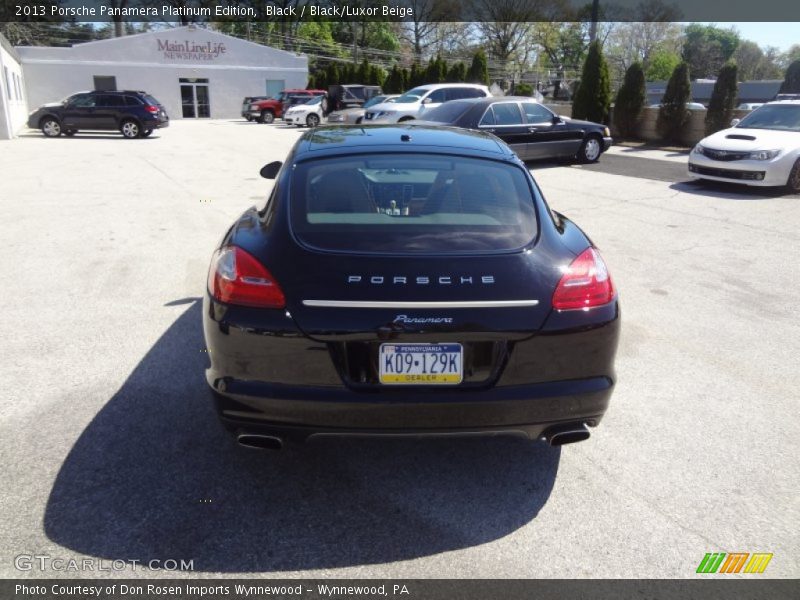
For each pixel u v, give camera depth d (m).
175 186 10.66
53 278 5.51
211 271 2.67
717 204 9.60
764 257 6.70
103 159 14.67
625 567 2.30
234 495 2.65
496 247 2.54
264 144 19.17
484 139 3.57
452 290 2.34
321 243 2.50
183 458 2.90
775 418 3.41
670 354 4.23
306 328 2.31
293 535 2.43
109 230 7.31
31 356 3.95
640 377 3.88
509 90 49.28
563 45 65.81
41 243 6.68
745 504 2.68
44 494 2.61
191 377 3.70
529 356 2.40
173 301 4.99
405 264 2.40
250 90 40.59
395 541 2.41
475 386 2.39
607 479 2.83
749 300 5.36
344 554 2.33
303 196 2.79
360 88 28.33
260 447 2.49
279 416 2.38
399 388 2.36
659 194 10.41
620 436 3.20
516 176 3.09
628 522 2.54
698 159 10.91
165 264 5.99
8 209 8.42
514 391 2.40
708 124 17.02
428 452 3.04
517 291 2.40
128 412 3.29
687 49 86.88
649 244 7.17
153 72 37.81
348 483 2.76
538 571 2.27
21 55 34.75
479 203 2.81
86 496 2.61
